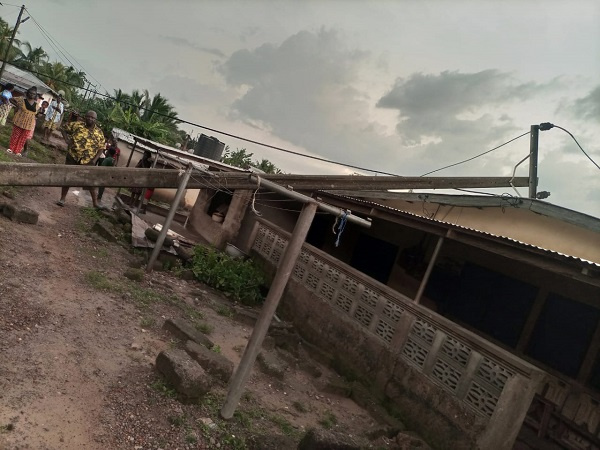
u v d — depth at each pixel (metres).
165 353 4.38
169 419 3.80
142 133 37.19
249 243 12.24
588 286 7.05
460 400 5.68
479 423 5.34
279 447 4.04
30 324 4.36
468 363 5.77
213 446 3.74
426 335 6.48
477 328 8.54
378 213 9.39
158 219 14.37
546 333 7.44
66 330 4.57
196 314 7.04
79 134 8.87
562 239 7.50
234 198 13.39
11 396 3.29
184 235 13.43
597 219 6.60
